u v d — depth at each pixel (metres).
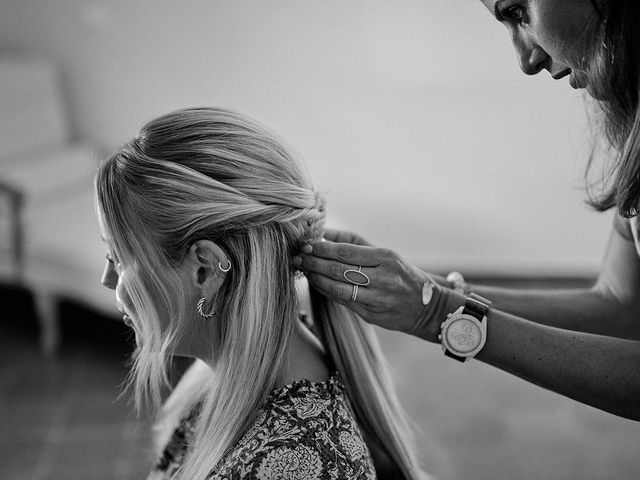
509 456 2.79
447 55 3.99
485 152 4.13
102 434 2.86
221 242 1.05
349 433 1.06
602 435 2.94
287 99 4.11
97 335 3.60
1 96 3.72
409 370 3.41
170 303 1.09
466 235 4.26
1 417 2.94
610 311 1.33
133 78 4.10
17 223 3.36
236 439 1.05
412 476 1.26
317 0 3.96
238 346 1.06
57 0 3.98
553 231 4.23
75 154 3.88
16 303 3.92
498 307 1.32
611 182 1.19
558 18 0.98
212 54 4.06
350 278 1.06
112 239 1.08
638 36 0.96
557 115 4.04
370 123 4.12
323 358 1.19
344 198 4.23
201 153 1.05
